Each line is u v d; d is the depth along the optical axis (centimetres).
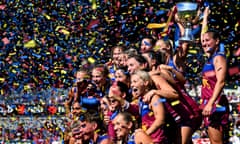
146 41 795
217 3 1548
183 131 649
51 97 1430
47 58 1529
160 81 648
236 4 1543
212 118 686
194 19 816
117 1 1591
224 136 700
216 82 688
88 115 737
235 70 855
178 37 801
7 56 1537
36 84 1481
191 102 666
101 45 1559
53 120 1273
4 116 1381
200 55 1203
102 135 726
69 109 920
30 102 1426
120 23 1573
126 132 679
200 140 945
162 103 627
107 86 811
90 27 1339
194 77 1289
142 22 1535
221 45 694
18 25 1661
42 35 1606
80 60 1459
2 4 1702
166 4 1444
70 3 1691
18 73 1515
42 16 1678
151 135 635
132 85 650
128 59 707
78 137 730
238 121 1080
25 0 1736
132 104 720
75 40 1573
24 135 1260
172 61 751
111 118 723
